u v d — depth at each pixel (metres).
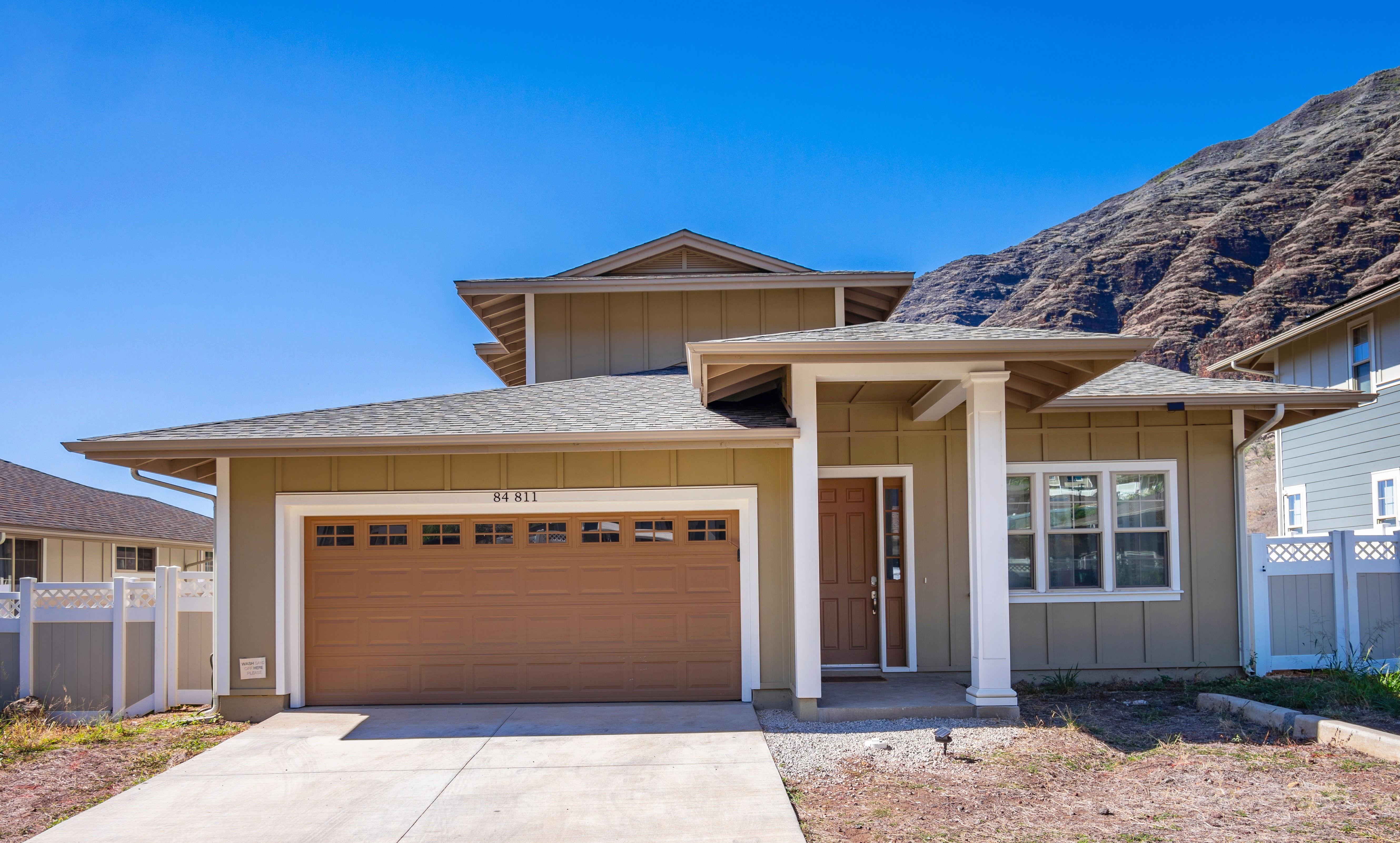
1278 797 6.71
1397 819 6.14
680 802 7.08
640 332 14.88
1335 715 8.82
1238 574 11.94
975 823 6.48
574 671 10.49
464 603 10.57
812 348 9.02
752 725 9.27
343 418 10.62
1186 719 9.41
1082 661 11.77
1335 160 88.12
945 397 10.35
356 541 10.66
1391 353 17.12
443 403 11.43
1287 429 21.17
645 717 9.67
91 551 22.02
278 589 10.43
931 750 8.33
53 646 10.56
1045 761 7.92
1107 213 118.88
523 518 10.65
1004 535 9.46
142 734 9.58
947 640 11.67
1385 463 17.33
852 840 6.24
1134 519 12.08
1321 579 11.84
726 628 10.49
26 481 23.28
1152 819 6.41
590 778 7.68
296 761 8.34
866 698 9.98
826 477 11.92
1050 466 12.03
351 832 6.62
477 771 7.93
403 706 10.39
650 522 10.59
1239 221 84.62
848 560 11.95
